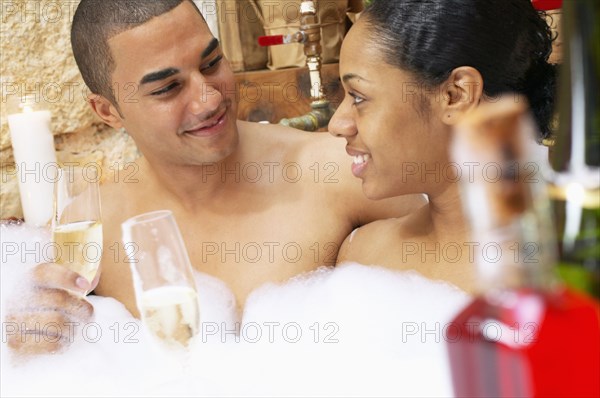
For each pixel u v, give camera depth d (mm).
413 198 1298
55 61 1802
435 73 891
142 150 1280
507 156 365
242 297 1271
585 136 466
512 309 397
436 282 1017
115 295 1361
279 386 923
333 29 2088
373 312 1021
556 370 375
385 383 863
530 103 915
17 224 1505
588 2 454
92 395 958
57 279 1062
